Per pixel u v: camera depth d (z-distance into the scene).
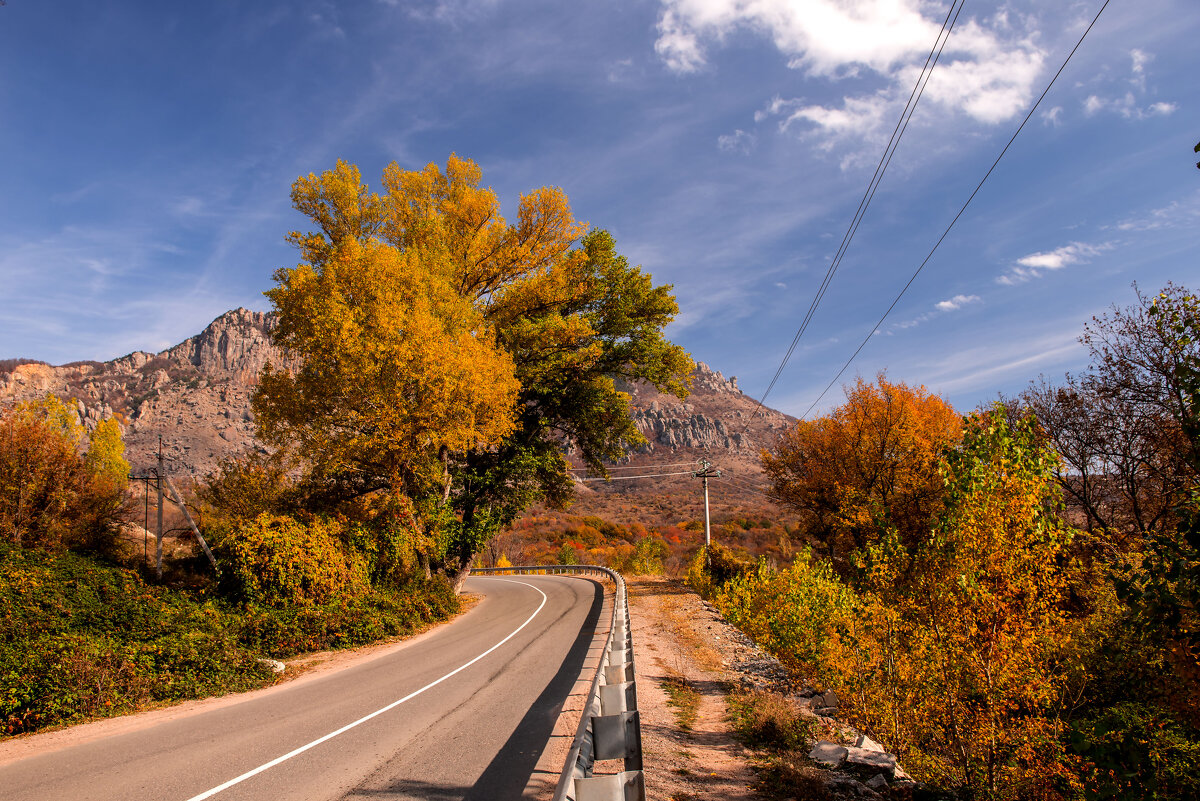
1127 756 5.20
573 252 27.94
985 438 8.38
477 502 27.31
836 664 10.43
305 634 15.85
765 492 35.97
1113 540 10.62
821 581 13.60
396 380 19.14
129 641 11.75
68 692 8.87
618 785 3.75
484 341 22.27
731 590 22.19
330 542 18.55
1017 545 8.11
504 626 19.44
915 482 25.14
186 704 10.04
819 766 6.64
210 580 20.50
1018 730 8.17
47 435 21.03
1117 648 8.60
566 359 27.25
